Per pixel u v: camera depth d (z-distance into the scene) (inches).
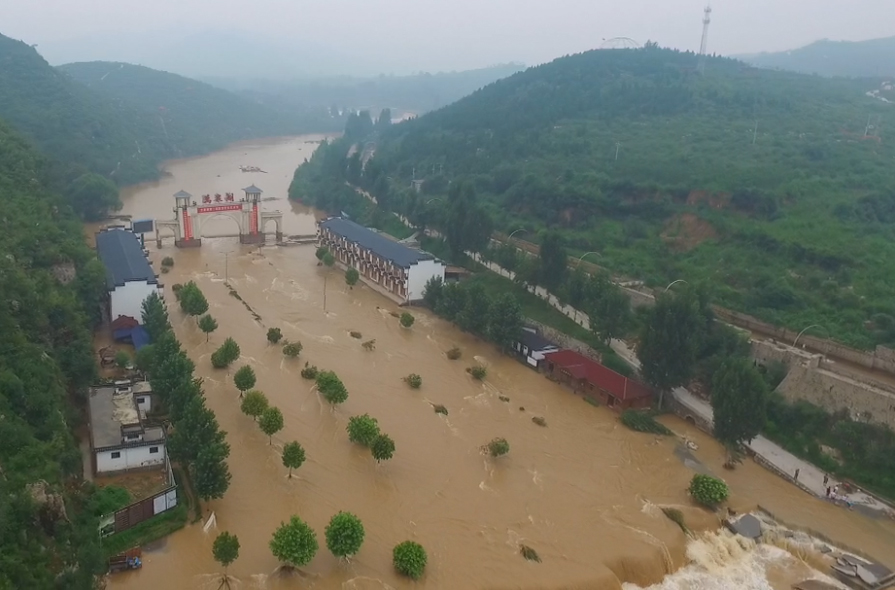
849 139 5723.4
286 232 5836.6
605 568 1947.6
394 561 1862.7
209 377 2928.2
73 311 2807.6
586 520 2182.6
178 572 1822.1
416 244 5216.5
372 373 3134.8
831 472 2532.0
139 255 3855.8
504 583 1860.2
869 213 4256.9
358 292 4301.2
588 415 2906.0
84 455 2210.9
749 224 4244.6
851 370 2819.9
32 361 2188.7
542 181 5349.4
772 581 2007.9
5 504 1560.0
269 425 2402.8
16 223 3312.0
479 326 3503.9
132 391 2536.9
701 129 6294.3
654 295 3752.5
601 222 4854.8
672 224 4576.8
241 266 4736.7
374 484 2284.7
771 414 2795.3
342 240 4867.1
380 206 6141.7
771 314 3316.9
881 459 2456.9
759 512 2297.0
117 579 1780.3
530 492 2321.6
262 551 1918.1
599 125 6835.6
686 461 2591.0
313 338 3489.2
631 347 3395.7
